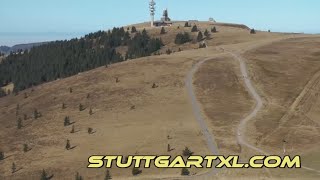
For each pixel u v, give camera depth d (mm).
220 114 155250
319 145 131125
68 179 118875
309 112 164625
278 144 131375
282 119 153750
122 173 115375
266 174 105062
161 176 108938
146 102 170500
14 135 161500
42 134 156375
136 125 150000
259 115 155250
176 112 158500
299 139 136000
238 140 132625
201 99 170000
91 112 167250
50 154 138000
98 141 141000
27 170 129625
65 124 159750
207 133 138000
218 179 102938
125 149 131000
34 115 176125
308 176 103438
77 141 143500
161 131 141750
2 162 138250
